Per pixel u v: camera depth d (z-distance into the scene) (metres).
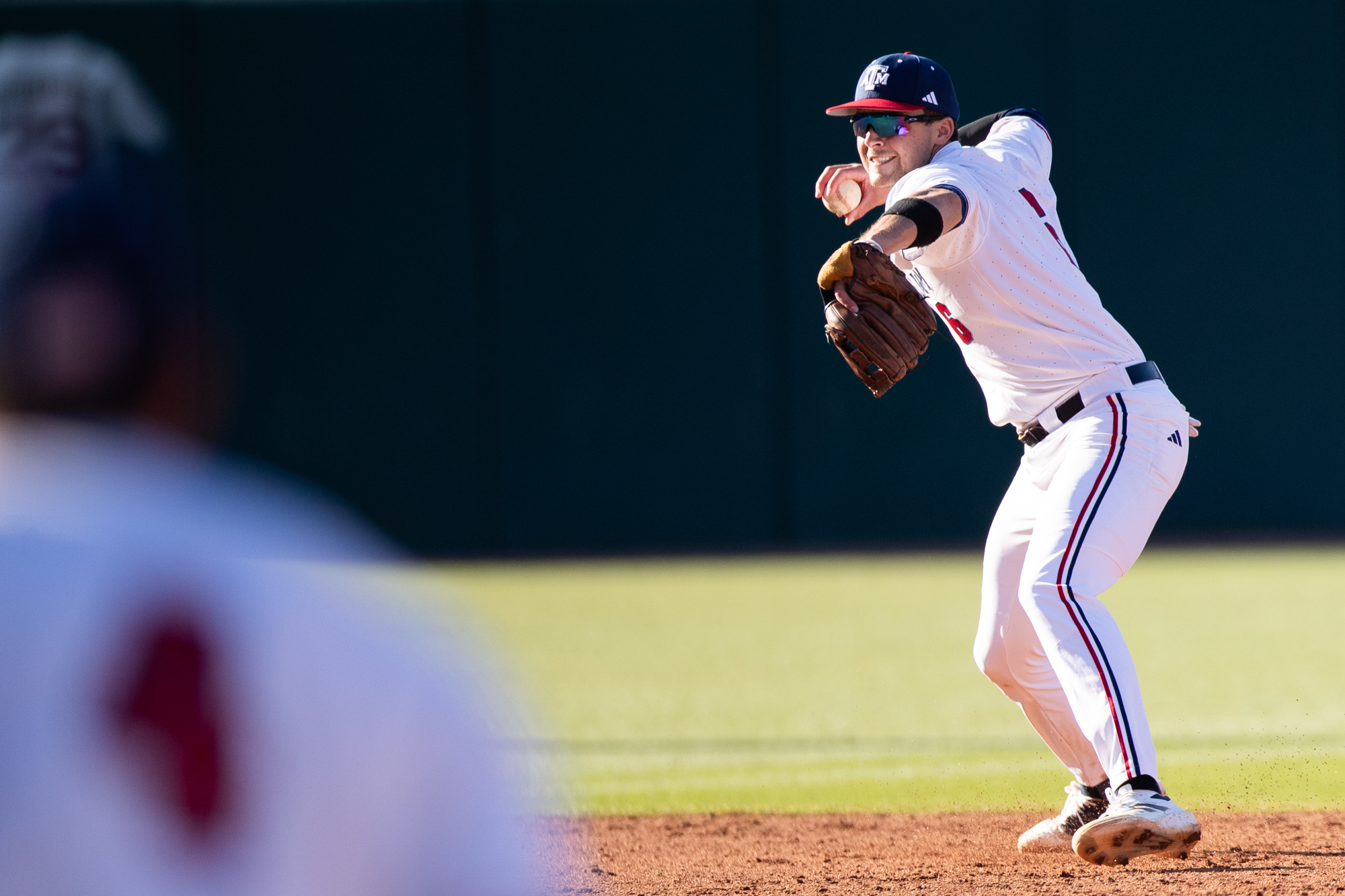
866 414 59.53
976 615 37.62
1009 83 59.38
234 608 2.55
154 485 2.63
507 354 60.16
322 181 60.03
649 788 18.70
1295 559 49.28
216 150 59.97
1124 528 12.51
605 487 60.25
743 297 59.97
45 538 2.49
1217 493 59.03
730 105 60.00
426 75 60.12
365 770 2.56
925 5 59.50
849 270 11.55
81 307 2.60
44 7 59.00
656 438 60.16
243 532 2.69
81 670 2.45
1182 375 58.97
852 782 19.06
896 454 59.50
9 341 2.59
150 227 2.68
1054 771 19.66
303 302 60.09
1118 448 12.62
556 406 60.16
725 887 12.77
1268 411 58.91
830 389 59.66
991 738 22.48
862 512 59.59
